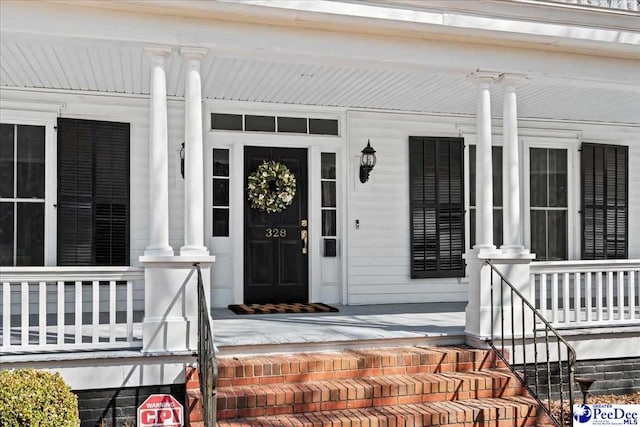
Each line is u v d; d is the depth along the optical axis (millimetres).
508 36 5301
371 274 7770
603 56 5773
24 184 6582
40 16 4426
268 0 4609
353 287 7691
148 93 6848
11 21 4375
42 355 4383
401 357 4938
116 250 6812
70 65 5672
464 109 7758
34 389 3893
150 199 4684
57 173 6633
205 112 7121
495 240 8250
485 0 5102
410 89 6652
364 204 7773
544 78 5730
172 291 4598
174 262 4586
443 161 8055
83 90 6699
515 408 4504
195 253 4699
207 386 3840
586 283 5840
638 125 8953
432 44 5312
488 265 5352
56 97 6672
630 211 8945
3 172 6520
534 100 7227
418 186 7953
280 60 5168
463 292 8125
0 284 6547
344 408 4484
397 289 7863
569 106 7574
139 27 4605
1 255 6496
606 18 5457
